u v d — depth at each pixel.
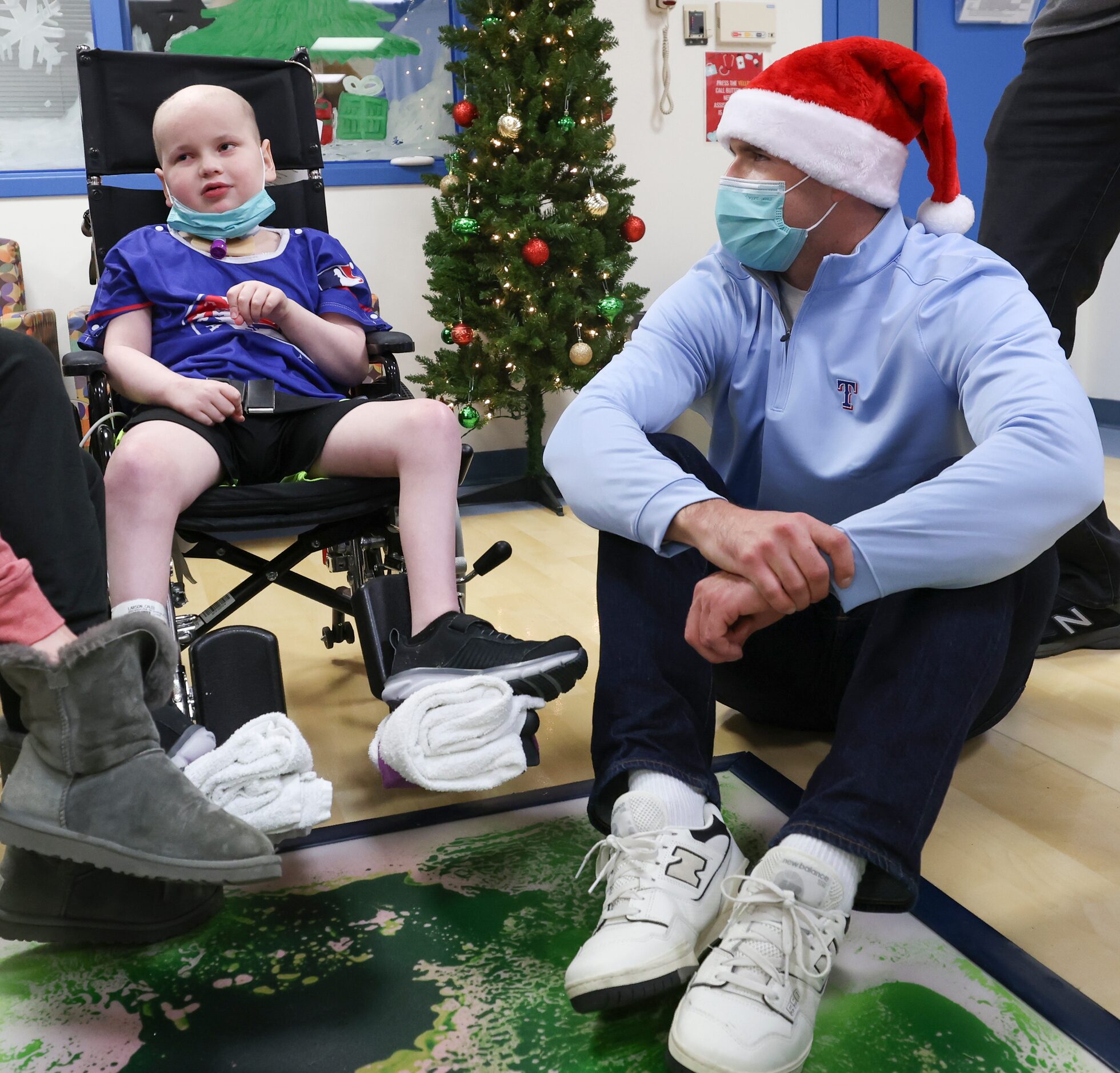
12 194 2.87
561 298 2.86
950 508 0.87
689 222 3.62
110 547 1.29
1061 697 1.64
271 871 0.92
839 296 1.09
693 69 3.52
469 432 3.41
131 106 1.84
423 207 3.27
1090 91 1.60
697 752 1.04
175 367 1.60
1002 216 1.73
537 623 2.07
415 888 1.15
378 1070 0.87
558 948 1.04
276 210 1.94
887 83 1.05
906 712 0.90
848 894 0.89
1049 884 1.13
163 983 1.00
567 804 1.34
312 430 1.48
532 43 2.86
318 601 1.72
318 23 3.09
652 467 1.00
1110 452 3.58
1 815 0.94
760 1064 0.81
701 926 0.95
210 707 1.24
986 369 0.96
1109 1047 0.87
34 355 1.02
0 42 2.83
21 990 0.99
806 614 1.29
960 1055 0.87
